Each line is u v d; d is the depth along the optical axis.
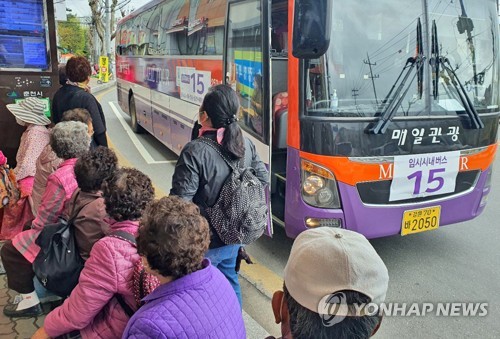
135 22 10.78
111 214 2.04
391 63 3.69
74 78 4.30
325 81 3.54
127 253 1.95
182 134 7.39
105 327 2.02
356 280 1.22
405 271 4.13
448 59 3.85
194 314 1.55
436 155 3.79
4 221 3.70
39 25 4.63
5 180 3.57
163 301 1.57
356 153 3.54
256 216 2.63
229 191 2.60
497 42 4.13
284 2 4.80
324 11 3.04
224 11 5.20
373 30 3.67
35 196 3.32
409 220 3.80
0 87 4.55
